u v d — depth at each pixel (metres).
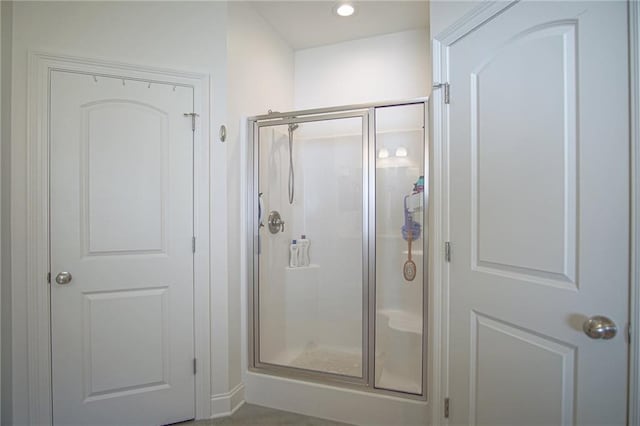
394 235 2.28
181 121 1.94
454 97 1.51
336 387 1.99
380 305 2.29
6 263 1.64
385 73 2.69
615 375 0.91
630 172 0.88
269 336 2.37
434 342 1.62
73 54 1.76
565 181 1.04
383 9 2.36
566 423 1.03
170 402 1.92
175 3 1.95
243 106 2.21
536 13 1.13
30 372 1.69
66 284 1.75
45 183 1.72
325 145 2.46
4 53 1.63
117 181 1.84
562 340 1.04
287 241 2.55
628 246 0.88
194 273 1.96
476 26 1.38
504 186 1.25
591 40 0.97
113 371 1.83
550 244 1.08
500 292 1.27
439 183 1.59
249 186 2.21
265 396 2.13
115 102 1.84
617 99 0.91
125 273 1.85
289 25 2.56
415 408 1.83
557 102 1.06
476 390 1.40
